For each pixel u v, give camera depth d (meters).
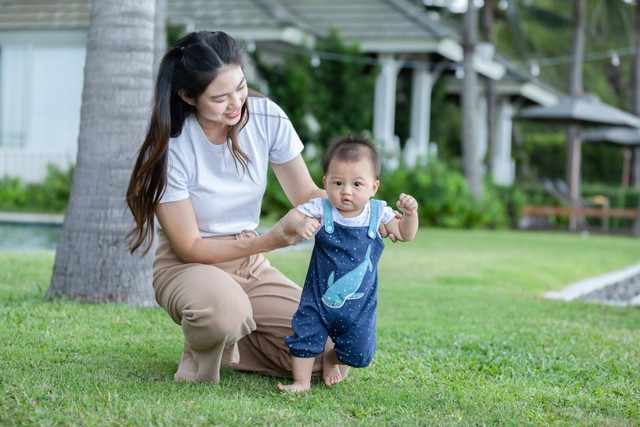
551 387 4.52
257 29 18.44
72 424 3.41
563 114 22.14
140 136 6.54
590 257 13.89
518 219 22.05
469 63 19.48
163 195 4.02
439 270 10.50
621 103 43.97
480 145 27.64
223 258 4.06
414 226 4.02
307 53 18.84
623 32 32.09
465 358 5.16
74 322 5.62
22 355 4.58
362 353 4.07
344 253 3.99
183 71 3.82
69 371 4.29
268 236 3.97
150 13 6.61
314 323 4.02
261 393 4.09
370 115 19.47
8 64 18.95
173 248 4.13
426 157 19.89
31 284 7.40
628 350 5.67
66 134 18.86
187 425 3.46
